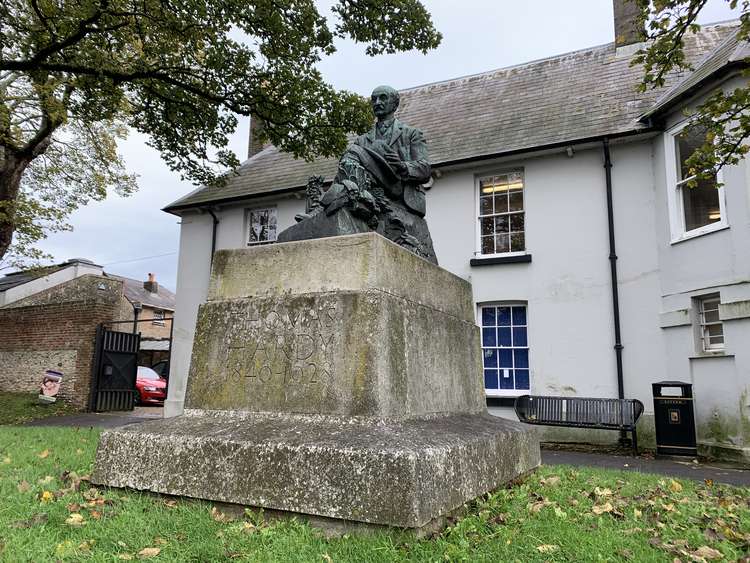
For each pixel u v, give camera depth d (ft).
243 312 12.63
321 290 11.91
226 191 51.31
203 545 8.57
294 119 38.65
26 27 32.55
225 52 35.17
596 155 36.42
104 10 29.09
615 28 46.01
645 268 33.73
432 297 14.08
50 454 18.21
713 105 18.75
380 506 8.81
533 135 38.93
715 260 29.48
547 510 11.73
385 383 10.85
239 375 12.20
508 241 38.93
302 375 11.47
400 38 36.04
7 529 9.18
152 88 37.86
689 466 25.53
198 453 10.67
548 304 36.11
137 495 11.12
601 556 9.15
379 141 16.31
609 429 32.27
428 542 8.71
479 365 16.72
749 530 11.37
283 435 10.36
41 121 49.01
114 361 52.54
